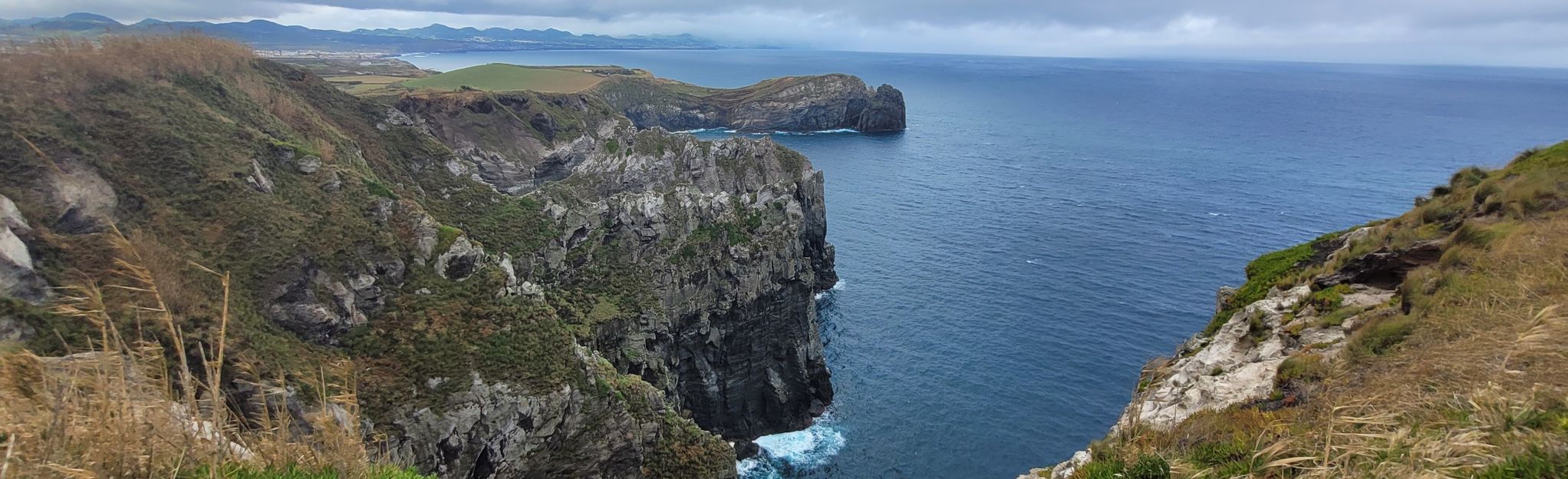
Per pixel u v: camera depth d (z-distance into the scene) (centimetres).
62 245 4494
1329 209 15150
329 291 5228
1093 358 9100
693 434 6462
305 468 1510
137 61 6438
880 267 12238
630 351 7606
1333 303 3403
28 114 5053
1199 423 2238
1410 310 2770
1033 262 12200
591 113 17725
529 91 17412
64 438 1241
